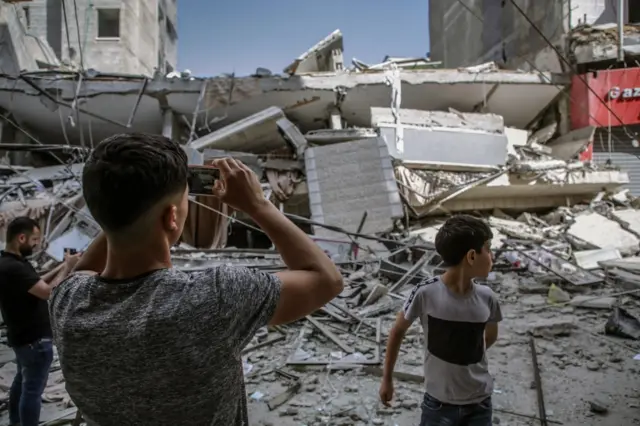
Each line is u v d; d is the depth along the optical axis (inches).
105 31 872.3
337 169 477.4
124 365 34.6
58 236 375.6
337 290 42.2
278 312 38.8
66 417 138.2
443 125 542.0
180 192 38.5
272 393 155.6
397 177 501.4
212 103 540.1
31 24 828.0
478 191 531.5
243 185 42.2
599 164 529.0
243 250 345.4
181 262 312.2
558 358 177.6
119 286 37.2
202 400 35.5
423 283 87.0
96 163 35.9
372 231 457.1
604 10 605.9
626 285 286.8
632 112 568.7
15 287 112.8
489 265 81.4
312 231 463.2
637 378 157.6
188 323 34.9
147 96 538.6
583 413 135.5
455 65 901.8
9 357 194.7
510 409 139.2
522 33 704.4
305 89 543.2
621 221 481.1
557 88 586.2
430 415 81.9
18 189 422.9
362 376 166.7
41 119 584.4
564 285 294.8
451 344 80.4
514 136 601.9
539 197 571.2
